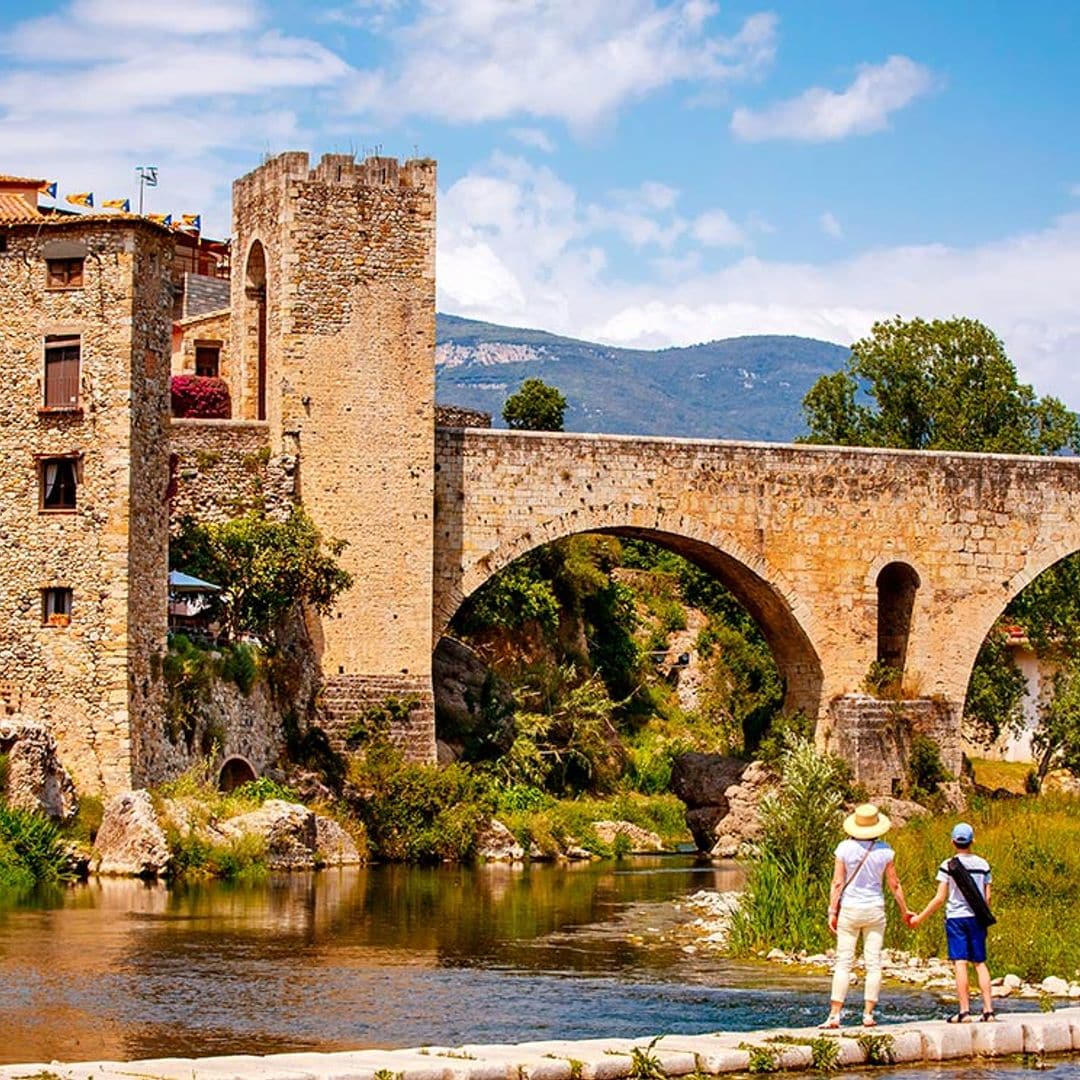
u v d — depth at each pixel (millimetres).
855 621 84875
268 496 74938
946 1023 34531
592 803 90625
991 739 108062
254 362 80625
